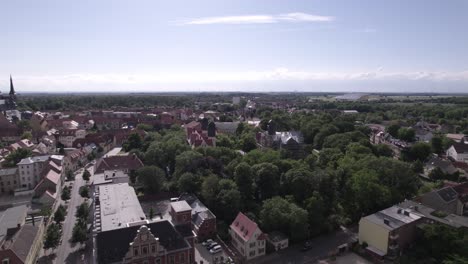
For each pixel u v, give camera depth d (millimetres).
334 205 124312
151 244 82625
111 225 92125
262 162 139250
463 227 99375
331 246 106688
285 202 111625
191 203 123125
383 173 135750
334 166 153875
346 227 119812
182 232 91562
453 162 187750
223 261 96438
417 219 105562
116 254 79875
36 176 164375
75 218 125938
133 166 161500
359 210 125812
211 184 123375
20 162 162250
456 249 91500
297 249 104750
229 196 116812
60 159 171125
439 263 93188
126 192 117500
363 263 97312
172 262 85812
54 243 100688
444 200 119312
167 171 163875
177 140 181250
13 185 160250
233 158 159750
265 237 101375
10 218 107500
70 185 167375
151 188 140750
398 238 99812
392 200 125125
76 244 106500
